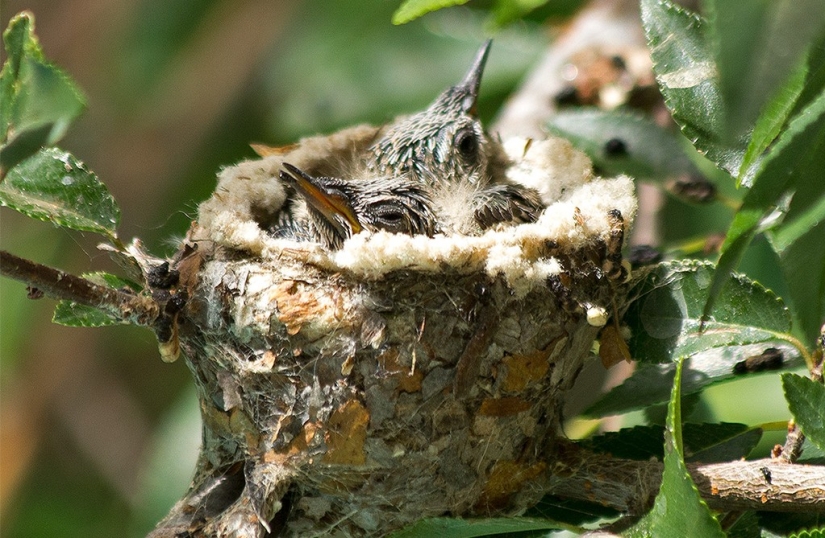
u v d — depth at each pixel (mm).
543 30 734
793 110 607
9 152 613
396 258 639
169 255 660
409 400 637
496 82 736
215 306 642
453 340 639
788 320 632
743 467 628
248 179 668
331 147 685
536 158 679
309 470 637
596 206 646
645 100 692
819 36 598
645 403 643
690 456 641
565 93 693
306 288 641
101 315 639
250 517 633
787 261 619
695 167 666
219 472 641
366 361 638
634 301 641
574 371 645
